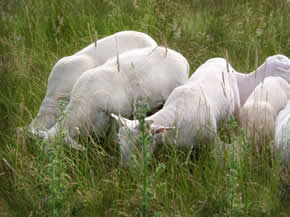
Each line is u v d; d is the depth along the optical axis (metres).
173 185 6.91
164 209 6.47
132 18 13.45
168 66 8.79
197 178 7.14
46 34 13.02
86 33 12.98
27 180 7.04
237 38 13.13
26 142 7.95
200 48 12.38
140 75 8.48
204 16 14.75
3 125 8.88
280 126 7.95
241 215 6.11
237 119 9.04
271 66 10.00
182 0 15.63
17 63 10.86
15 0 14.25
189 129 7.85
